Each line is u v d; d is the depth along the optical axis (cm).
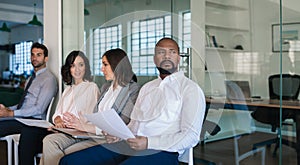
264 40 409
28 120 233
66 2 274
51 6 276
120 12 320
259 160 263
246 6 426
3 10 675
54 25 273
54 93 264
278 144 272
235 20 429
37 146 221
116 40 235
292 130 272
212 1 404
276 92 341
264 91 348
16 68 877
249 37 420
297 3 385
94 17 297
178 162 152
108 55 178
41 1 629
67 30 274
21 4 665
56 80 269
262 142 271
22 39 871
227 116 264
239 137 266
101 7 304
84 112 179
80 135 176
